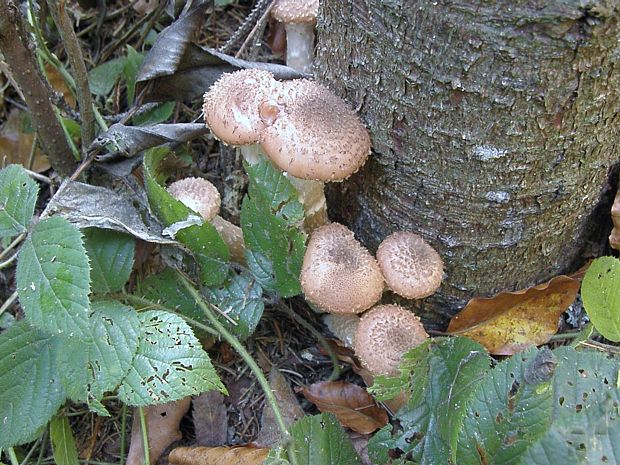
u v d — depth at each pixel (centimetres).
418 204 38
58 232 32
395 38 32
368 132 37
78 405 41
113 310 35
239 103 35
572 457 25
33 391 35
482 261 40
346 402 40
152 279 41
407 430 35
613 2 27
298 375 43
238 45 53
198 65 44
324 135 34
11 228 33
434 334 43
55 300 31
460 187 36
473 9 29
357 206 42
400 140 36
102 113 53
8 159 53
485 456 30
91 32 57
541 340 41
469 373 34
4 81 54
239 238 44
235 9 58
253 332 42
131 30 55
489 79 31
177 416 40
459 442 31
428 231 39
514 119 32
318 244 37
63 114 51
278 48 56
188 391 34
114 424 41
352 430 40
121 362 34
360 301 36
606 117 33
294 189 36
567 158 34
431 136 34
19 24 38
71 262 31
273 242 38
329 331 44
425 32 31
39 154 53
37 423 35
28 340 36
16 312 45
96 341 34
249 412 42
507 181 35
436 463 34
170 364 34
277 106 35
